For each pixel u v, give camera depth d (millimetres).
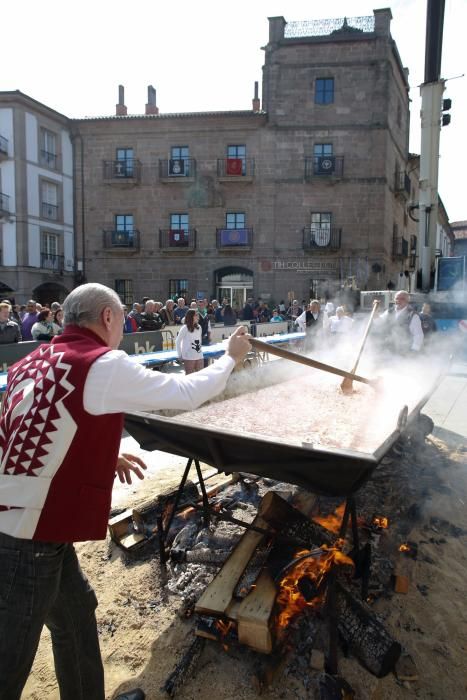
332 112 21953
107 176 23953
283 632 2201
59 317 9117
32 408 1472
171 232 23656
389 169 22609
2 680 1495
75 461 1491
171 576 2805
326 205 22375
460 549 3135
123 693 2047
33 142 22734
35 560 1498
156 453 5016
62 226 24328
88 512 1534
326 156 22062
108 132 23766
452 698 2047
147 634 2398
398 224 25281
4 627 1489
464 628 2441
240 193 23000
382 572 2715
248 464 2295
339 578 2531
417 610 2535
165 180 23156
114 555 3039
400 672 2135
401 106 24562
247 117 22391
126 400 1530
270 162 22516
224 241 23109
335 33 21719
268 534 2529
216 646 2279
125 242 24047
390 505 3527
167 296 24062
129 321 10555
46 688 2127
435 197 10375
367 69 21547
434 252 10719
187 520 3248
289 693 2029
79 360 1511
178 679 2074
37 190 23125
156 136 23344
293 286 22891
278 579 2266
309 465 2049
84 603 1807
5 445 1503
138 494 3836
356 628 2191
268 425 2986
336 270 22516
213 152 22953
